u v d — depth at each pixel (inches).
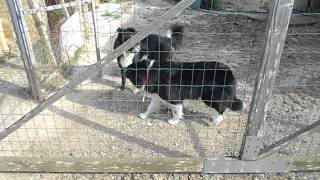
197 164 49.9
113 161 49.9
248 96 70.9
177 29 84.8
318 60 86.8
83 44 90.2
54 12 89.0
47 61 76.0
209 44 95.3
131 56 72.1
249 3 132.9
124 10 121.5
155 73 58.6
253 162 49.7
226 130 60.9
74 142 57.7
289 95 71.4
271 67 41.3
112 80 77.8
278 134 59.9
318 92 72.6
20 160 49.8
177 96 59.6
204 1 125.5
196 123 62.9
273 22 38.5
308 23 110.3
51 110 66.2
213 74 58.3
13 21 60.7
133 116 64.9
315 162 50.2
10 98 70.2
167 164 49.9
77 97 70.9
